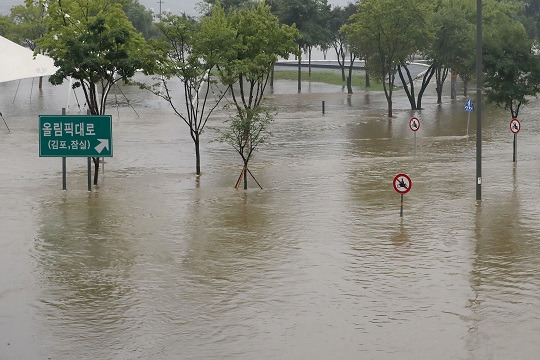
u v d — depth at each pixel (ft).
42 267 56.34
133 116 183.52
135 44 103.19
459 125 164.55
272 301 48.11
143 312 46.29
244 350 40.45
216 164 111.75
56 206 79.66
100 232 67.51
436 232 66.44
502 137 143.02
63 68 96.27
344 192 86.22
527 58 126.62
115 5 101.86
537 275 53.31
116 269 55.62
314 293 49.62
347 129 158.51
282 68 346.33
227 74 111.45
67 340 41.98
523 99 126.21
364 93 256.93
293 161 113.50
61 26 100.27
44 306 47.52
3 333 43.09
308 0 280.10
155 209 77.61
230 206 78.84
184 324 44.24
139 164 113.09
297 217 72.95
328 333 42.70
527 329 43.09
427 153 120.98
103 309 46.85
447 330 43.04
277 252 60.03
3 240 64.80
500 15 249.34
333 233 66.23
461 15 214.28
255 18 127.03
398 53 193.16
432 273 53.93
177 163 113.50
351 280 52.39
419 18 189.67
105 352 40.27
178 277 53.47
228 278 53.11
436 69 237.04
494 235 65.21
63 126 87.35
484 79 128.77
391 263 56.59
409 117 183.93
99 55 98.89
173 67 104.12
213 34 106.63
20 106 205.57
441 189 87.35
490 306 46.88
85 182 96.73
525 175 97.09
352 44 220.23
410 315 45.39
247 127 91.30
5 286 51.72
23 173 105.09
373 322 44.29
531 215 73.15
